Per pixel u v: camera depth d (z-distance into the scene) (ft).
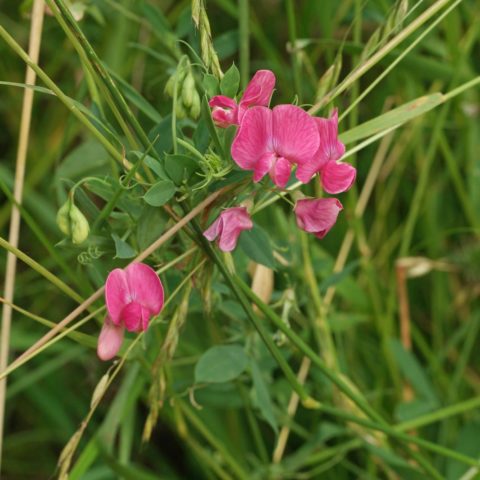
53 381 1.66
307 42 1.42
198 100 1.17
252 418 1.45
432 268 1.64
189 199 1.18
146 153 1.14
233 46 1.45
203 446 1.58
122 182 1.15
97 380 1.64
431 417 1.44
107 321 1.15
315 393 1.55
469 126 1.62
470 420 1.50
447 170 1.67
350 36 1.67
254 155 1.12
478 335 1.65
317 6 1.54
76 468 1.35
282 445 1.50
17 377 1.66
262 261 1.23
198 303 1.29
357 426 1.50
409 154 1.65
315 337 1.50
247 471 1.55
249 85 1.14
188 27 1.40
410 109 1.23
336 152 1.13
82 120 1.15
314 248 1.52
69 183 1.20
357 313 1.59
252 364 1.33
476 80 1.24
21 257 1.17
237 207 1.14
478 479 1.37
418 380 1.53
